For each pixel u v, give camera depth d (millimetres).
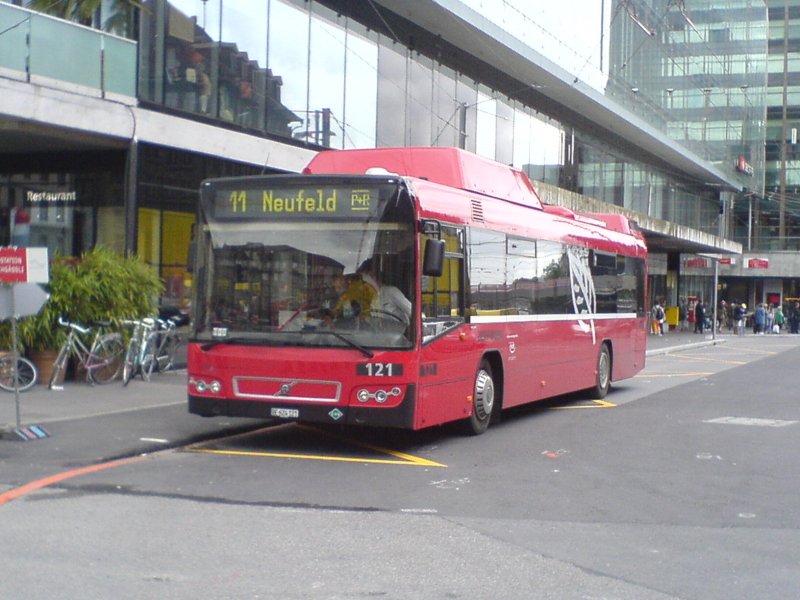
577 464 11586
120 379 17812
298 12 23766
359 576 6863
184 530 8070
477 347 13023
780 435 14391
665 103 48906
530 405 17953
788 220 80125
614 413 16797
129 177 19031
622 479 10742
